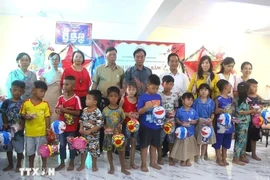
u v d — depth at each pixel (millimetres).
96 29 5324
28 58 3047
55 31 5047
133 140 2664
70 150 2559
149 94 2709
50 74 3381
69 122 2586
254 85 3129
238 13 4703
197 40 5812
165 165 2816
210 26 5605
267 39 6195
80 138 2391
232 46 5977
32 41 4980
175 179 2406
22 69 3035
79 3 4262
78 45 5129
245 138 2980
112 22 5383
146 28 4590
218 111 2926
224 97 2971
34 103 2516
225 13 4703
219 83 2998
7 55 4895
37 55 4992
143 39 5516
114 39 5320
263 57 6180
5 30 4891
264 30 5840
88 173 2494
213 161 3014
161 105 2775
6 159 2912
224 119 2758
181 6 4328
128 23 5453
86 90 2980
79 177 2385
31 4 4352
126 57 5062
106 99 2900
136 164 2832
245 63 3311
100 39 5023
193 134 2873
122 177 2416
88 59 5148
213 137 2869
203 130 2734
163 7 3512
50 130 2527
